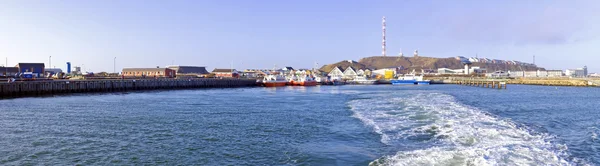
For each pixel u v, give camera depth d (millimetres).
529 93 63594
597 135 18484
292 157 14961
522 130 18500
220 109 34250
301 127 22547
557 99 46906
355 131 20359
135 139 18859
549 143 15406
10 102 42531
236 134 20203
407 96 48500
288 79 117062
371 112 28953
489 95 56688
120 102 43062
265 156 15242
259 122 24906
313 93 67750
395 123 22219
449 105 31953
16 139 18875
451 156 13180
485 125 19781
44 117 27688
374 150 15547
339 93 66812
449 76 177875
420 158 13273
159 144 17672
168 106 37531
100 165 14172
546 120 24422
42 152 16156
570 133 19031
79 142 18156
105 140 18625
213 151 16219
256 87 104500
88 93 64562
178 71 158750
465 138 16422
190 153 15891
